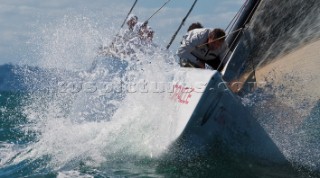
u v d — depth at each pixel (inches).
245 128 716.7
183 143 716.7
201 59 899.4
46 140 959.0
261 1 791.7
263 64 789.9
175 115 746.2
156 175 722.2
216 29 880.9
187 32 930.1
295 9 788.0
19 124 1382.9
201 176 721.6
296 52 793.6
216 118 712.4
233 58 781.9
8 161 874.1
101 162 804.6
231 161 726.5
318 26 786.8
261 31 791.1
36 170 797.9
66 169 787.4
